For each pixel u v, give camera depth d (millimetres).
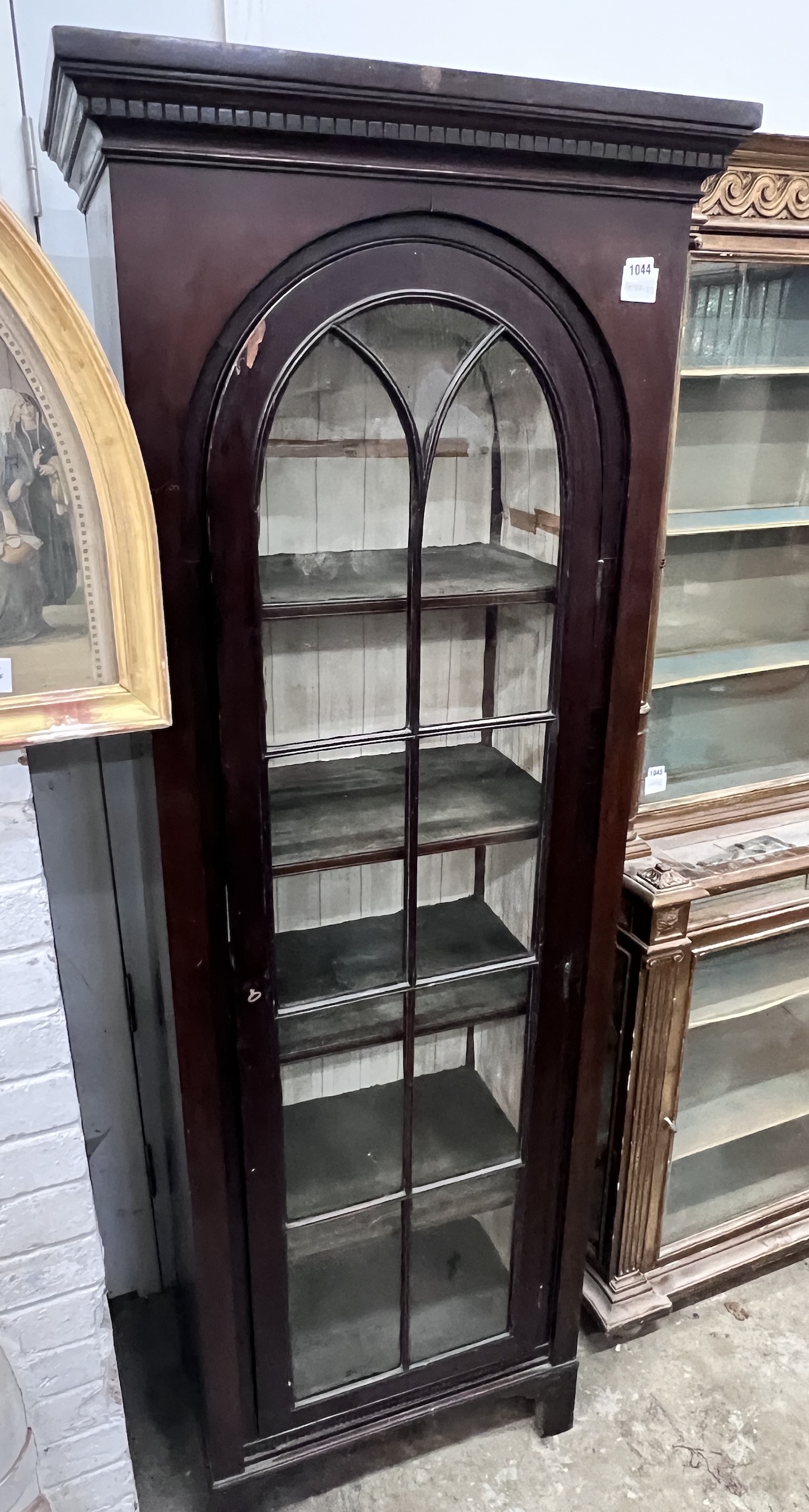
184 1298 1341
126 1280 1611
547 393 911
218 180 748
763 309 1328
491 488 1000
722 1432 1413
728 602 1535
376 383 887
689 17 1353
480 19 1250
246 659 884
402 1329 1263
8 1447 957
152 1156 1536
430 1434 1418
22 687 815
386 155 777
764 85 1429
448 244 831
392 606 944
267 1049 1044
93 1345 1104
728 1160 1711
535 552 1020
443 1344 1307
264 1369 1191
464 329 875
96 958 1390
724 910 1386
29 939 930
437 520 997
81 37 657
